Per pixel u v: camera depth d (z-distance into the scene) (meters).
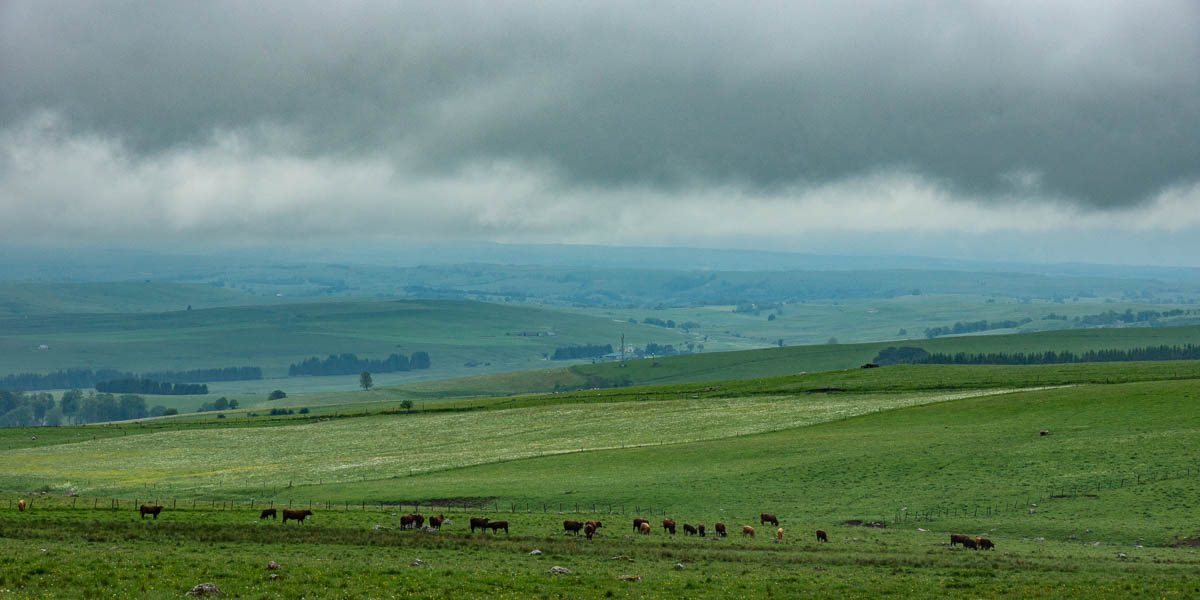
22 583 35.03
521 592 37.84
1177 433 88.19
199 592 34.66
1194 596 39.31
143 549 46.44
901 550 54.50
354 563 43.56
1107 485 74.00
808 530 64.19
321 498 85.56
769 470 88.75
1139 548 56.66
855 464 88.12
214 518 61.97
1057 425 98.25
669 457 100.44
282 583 37.25
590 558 48.72
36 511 62.81
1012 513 68.81
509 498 81.88
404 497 83.94
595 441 117.31
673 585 40.22
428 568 42.31
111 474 106.62
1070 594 39.94
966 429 101.88
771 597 38.66
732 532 62.59
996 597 39.22
